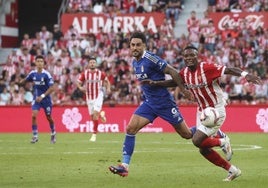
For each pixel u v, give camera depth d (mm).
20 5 108125
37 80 58469
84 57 90062
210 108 31547
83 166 38812
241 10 91938
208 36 88750
